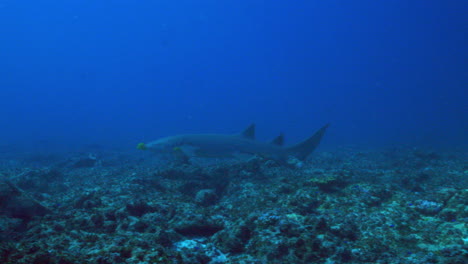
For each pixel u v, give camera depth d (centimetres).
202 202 741
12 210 529
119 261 350
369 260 446
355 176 945
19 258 335
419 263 397
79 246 399
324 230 517
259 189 819
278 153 1074
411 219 573
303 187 774
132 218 553
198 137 938
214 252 470
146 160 1769
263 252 452
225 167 1036
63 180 1097
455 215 563
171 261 359
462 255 386
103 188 807
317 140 1163
